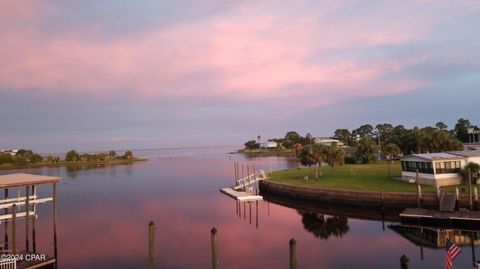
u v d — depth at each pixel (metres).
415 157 56.50
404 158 59.44
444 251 31.50
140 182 103.31
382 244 34.47
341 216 49.47
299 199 60.22
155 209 58.38
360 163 97.69
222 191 76.12
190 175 122.12
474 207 42.38
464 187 50.03
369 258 30.47
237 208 57.72
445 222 38.97
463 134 134.38
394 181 59.81
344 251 32.66
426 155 56.00
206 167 160.75
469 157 54.16
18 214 35.69
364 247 33.69
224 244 36.31
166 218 50.69
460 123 160.62
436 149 89.50
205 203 63.12
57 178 34.91
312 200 57.81
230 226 44.75
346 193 53.16
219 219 49.25
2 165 185.00
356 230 40.50
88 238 39.88
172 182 101.00
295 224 45.22
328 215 50.41
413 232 38.38
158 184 96.88
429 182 53.94
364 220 46.00
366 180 63.09
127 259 31.92
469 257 29.50
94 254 33.62
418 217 39.66
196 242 37.28
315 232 40.56
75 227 45.78
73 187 93.31
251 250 34.00
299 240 37.25
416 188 51.69
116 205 63.28
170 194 75.94
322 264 29.38
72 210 58.75
